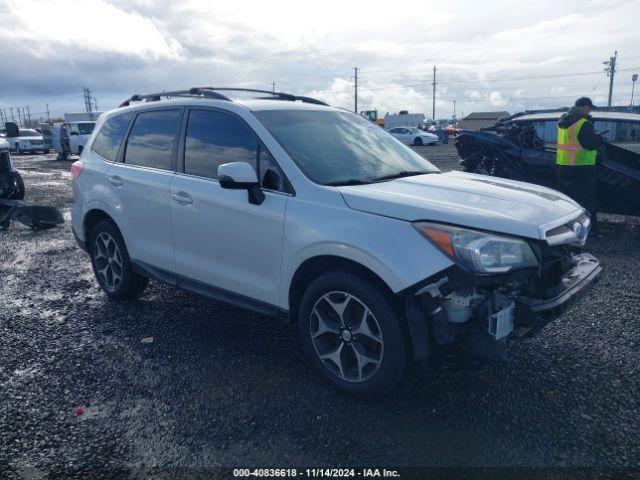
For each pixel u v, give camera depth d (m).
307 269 3.29
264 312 3.52
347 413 3.00
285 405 3.09
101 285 4.99
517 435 2.77
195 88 4.33
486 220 2.79
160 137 4.30
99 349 3.88
